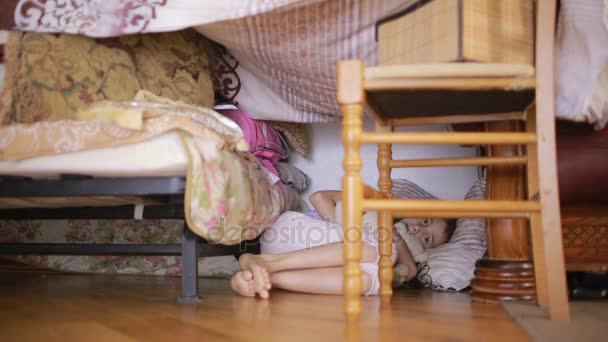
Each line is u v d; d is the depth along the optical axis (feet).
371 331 3.40
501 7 3.90
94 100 4.76
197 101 6.11
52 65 4.54
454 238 6.75
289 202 7.24
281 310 4.37
